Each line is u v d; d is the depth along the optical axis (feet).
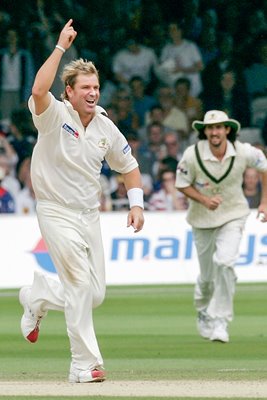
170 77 258.16
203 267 130.41
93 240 88.17
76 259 86.12
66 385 83.15
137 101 254.47
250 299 179.42
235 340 127.75
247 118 260.83
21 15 252.21
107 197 234.38
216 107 260.01
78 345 85.76
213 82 260.01
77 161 86.33
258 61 263.08
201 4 261.44
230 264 124.47
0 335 134.82
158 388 80.23
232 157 127.03
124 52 257.96
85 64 86.02
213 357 110.22
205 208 128.67
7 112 247.91
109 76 257.96
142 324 146.72
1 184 234.38
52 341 128.36
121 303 175.32
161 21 259.39
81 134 86.22
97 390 79.20
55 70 83.82
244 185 221.66
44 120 84.64
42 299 91.20
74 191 86.69
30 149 239.50
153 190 240.73
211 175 127.03
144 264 203.31
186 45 259.60
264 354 112.78
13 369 100.53
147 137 248.32
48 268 200.75
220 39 262.26
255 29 263.49
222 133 126.21
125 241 203.31
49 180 86.48
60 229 86.38
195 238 130.31
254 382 84.43
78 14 256.32
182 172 128.36
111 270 202.69
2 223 200.54
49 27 253.65
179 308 167.22
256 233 205.05
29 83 251.80
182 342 125.80
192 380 86.48
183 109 255.70
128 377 89.81
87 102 85.56
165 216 204.64
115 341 127.44
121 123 251.39
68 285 86.22
